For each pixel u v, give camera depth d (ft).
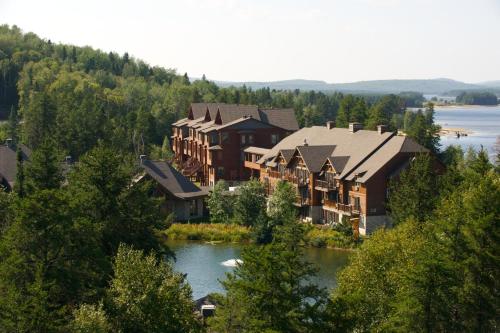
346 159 266.16
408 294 114.62
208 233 252.42
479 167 191.31
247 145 369.30
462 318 118.32
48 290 105.29
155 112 522.47
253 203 263.90
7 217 150.61
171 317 103.14
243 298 96.73
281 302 95.14
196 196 286.05
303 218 279.69
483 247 121.80
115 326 102.01
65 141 381.81
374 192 244.83
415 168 217.36
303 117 584.81
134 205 143.84
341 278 138.10
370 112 488.02
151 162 290.35
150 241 145.89
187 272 201.16
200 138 389.19
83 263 113.29
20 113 570.87
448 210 150.41
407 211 207.00
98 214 139.74
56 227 109.09
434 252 116.26
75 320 97.30
